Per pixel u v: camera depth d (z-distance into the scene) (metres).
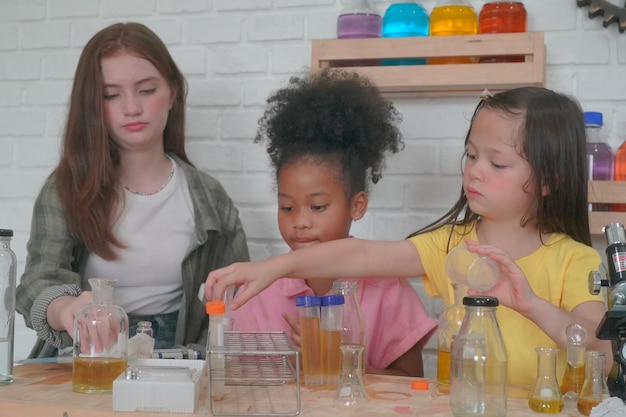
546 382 1.10
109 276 1.81
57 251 1.72
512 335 1.46
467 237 1.55
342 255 1.50
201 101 2.25
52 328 1.46
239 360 1.19
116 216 1.78
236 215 1.95
